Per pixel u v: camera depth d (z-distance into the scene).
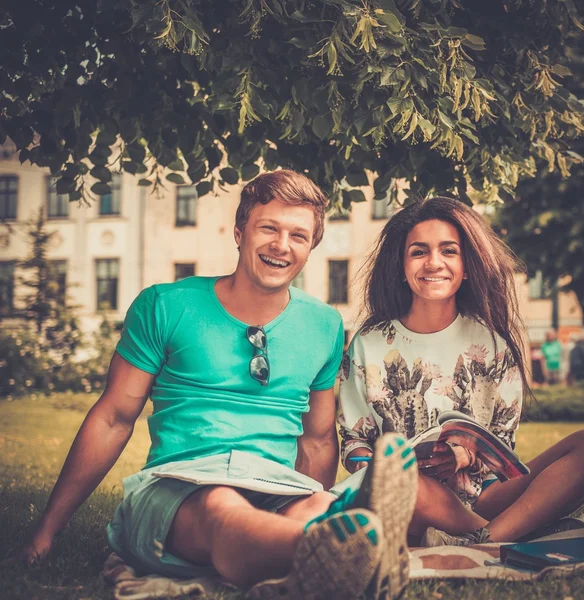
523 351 4.03
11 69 5.28
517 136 5.54
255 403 3.47
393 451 2.46
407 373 3.96
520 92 5.28
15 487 6.30
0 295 36.53
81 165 6.09
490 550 3.47
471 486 3.84
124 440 3.58
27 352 23.50
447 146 4.91
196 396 3.46
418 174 5.64
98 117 5.74
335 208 5.94
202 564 3.14
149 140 5.87
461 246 3.94
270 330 3.55
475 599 3.02
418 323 3.98
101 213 38.88
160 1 4.41
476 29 5.26
